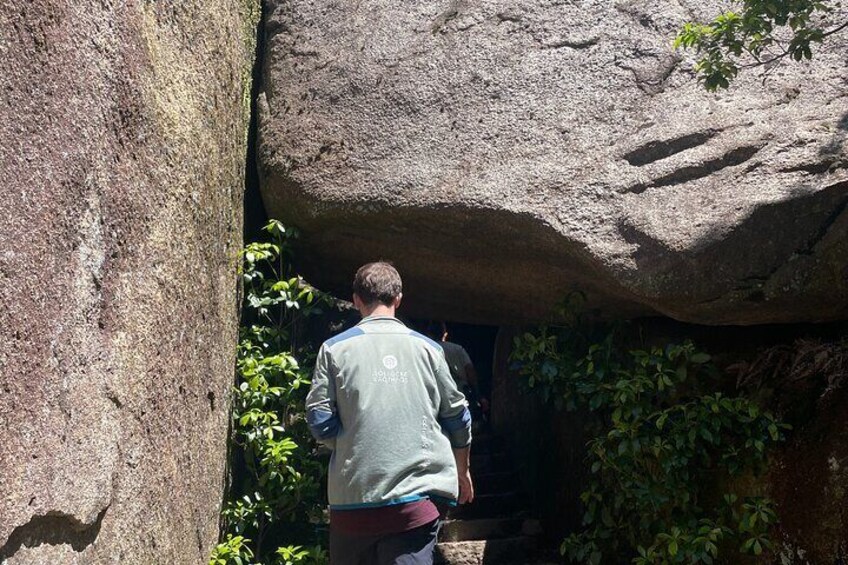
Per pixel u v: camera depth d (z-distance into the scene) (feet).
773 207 13.32
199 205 12.43
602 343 16.31
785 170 13.62
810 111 14.20
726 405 14.73
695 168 14.15
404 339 11.54
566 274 15.38
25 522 7.00
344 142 16.22
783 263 13.30
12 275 7.03
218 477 13.48
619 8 16.02
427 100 16.10
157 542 10.26
